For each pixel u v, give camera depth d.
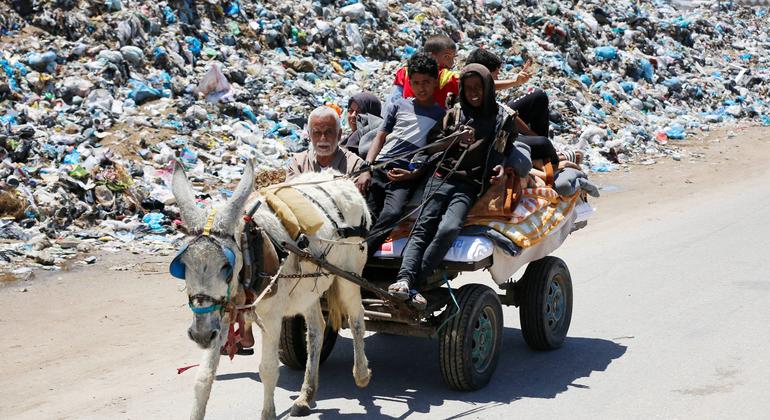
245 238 5.04
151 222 10.95
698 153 18.28
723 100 23.02
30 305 8.48
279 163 12.86
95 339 7.69
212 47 15.25
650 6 28.17
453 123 6.55
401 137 6.66
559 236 7.18
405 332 6.34
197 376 4.91
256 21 16.38
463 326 6.12
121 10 14.56
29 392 6.53
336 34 17.11
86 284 9.12
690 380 6.56
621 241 11.56
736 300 8.65
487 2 21.91
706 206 13.70
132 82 13.55
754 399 6.12
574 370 6.87
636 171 16.64
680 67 23.73
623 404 6.13
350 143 7.59
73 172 11.22
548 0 23.20
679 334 7.69
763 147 19.03
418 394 6.45
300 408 6.04
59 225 10.57
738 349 7.21
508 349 7.48
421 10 19.66
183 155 12.31
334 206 5.93
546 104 7.43
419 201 6.53
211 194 11.30
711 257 10.49
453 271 6.54
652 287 9.29
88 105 12.76
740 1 33.78
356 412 6.11
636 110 20.39
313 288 5.77
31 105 12.38
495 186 6.50
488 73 6.37
